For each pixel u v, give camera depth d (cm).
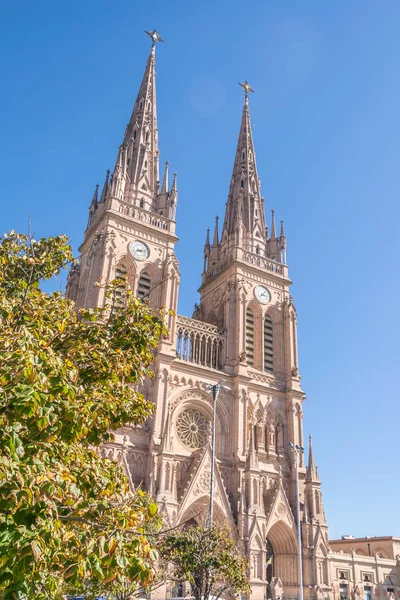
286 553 7594
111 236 8131
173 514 6500
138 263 8388
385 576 9244
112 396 1967
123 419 2047
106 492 1630
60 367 1518
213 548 3462
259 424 8381
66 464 1512
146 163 9856
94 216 9469
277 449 8400
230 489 7650
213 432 5491
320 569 7500
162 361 7619
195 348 8444
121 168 9256
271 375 8944
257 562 6844
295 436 8562
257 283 9581
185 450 7556
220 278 9806
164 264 8650
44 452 1383
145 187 9569
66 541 1289
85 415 1603
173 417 7625
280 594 7044
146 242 8650
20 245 2425
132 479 6844
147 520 1795
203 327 8688
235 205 10781
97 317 2281
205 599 3341
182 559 3381
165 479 6700
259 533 7025
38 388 1349
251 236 10262
